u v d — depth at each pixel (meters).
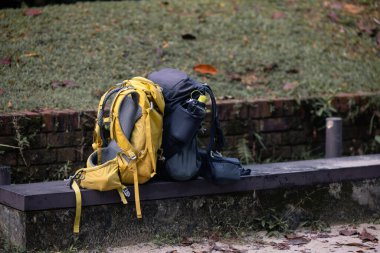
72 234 7.32
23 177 8.62
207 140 9.63
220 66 10.76
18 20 11.02
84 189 7.35
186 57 10.82
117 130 7.30
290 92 10.43
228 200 8.04
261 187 8.14
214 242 7.77
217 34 11.57
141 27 11.38
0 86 9.34
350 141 10.68
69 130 8.79
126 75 10.12
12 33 10.66
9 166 8.22
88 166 7.50
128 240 7.57
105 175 7.25
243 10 12.53
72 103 9.14
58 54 10.31
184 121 7.46
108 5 12.08
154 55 10.70
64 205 7.26
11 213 7.38
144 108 7.30
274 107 10.03
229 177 7.77
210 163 7.76
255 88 10.43
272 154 10.13
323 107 10.34
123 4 12.23
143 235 7.64
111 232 7.48
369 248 7.62
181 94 7.57
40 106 8.97
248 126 9.89
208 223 7.96
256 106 9.91
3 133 8.46
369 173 8.72
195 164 7.68
